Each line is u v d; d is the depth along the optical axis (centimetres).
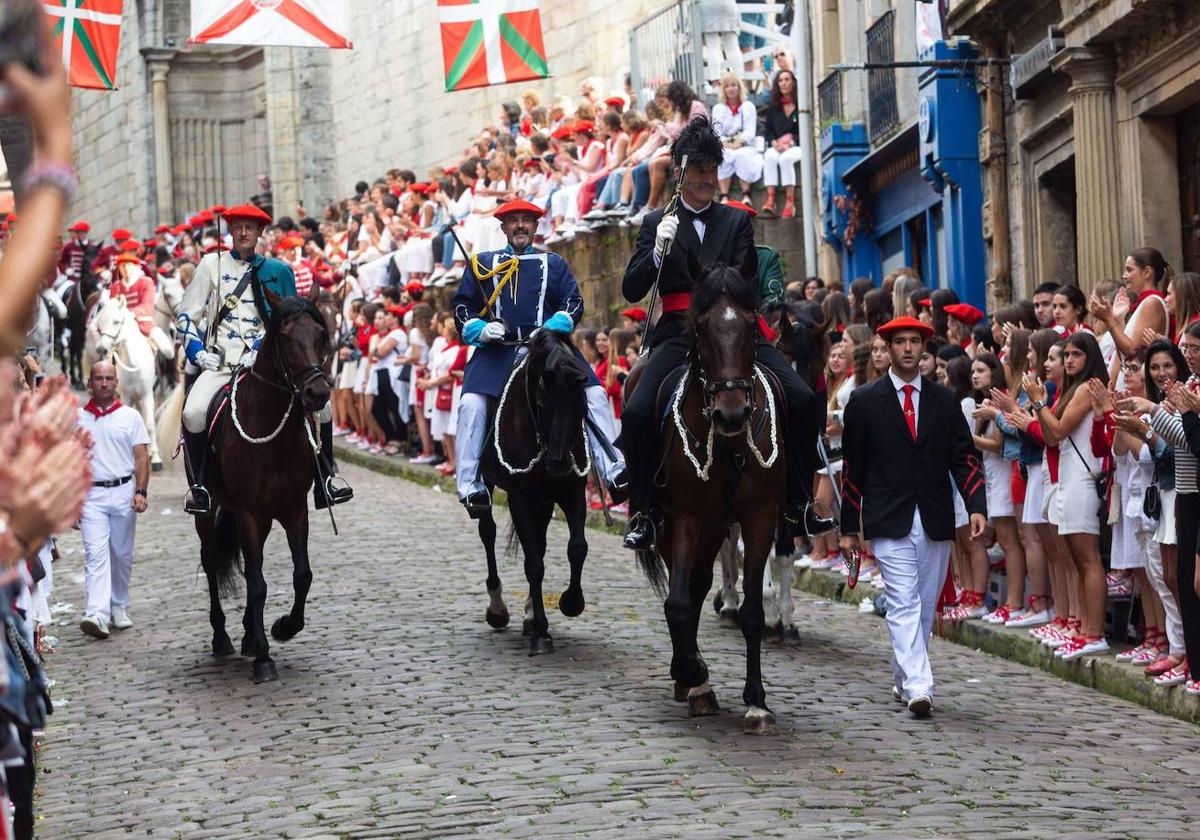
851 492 1248
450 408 2823
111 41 2280
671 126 2823
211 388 1481
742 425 1065
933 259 2605
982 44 2294
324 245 4344
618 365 2289
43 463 414
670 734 1141
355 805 992
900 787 998
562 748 1108
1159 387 1230
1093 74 1972
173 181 6225
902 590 1222
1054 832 890
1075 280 2206
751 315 1089
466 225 3362
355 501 2650
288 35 2295
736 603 1606
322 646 1516
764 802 960
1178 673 1245
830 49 2966
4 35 378
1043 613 1506
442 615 1652
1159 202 1923
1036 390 1381
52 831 999
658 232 1186
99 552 1650
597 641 1506
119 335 3044
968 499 1226
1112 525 1343
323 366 1374
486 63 2431
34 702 532
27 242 373
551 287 1512
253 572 1404
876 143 2773
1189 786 1012
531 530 1457
